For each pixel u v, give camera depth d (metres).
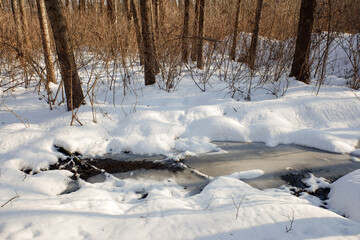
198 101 5.94
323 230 2.37
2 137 4.39
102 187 3.56
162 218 2.62
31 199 3.04
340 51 9.27
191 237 2.32
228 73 7.57
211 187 3.35
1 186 3.34
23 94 6.40
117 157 4.44
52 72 6.87
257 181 3.66
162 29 7.78
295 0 8.93
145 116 5.20
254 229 2.39
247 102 5.59
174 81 6.96
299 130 4.85
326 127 4.99
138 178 3.82
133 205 3.09
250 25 8.95
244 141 4.84
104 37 6.39
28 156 4.11
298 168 3.96
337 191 3.16
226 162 4.19
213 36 7.76
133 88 6.65
